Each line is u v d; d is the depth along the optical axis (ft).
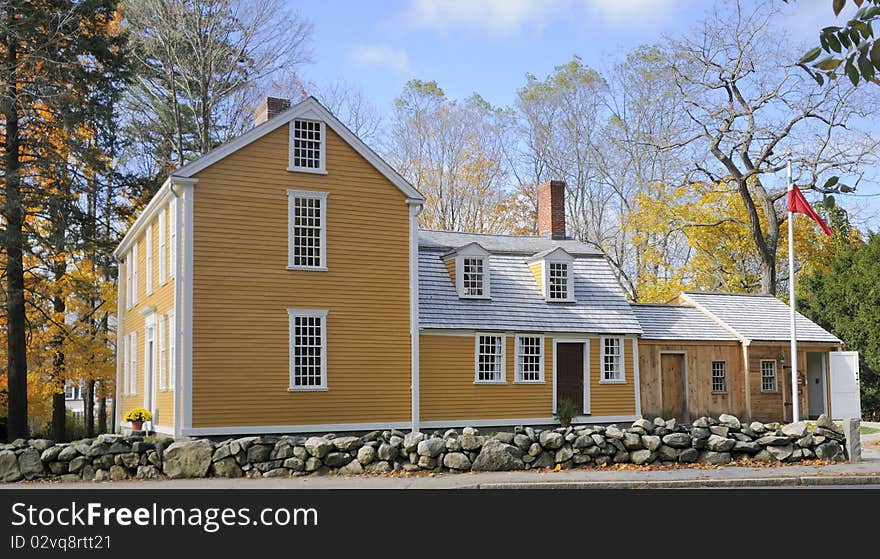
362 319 87.15
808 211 95.09
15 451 57.57
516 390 98.73
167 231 87.45
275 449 59.88
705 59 135.13
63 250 99.66
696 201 155.12
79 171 112.68
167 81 144.25
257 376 81.30
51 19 95.40
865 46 22.17
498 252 107.24
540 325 100.63
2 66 90.99
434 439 60.80
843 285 132.57
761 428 66.49
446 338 95.61
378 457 60.49
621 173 180.75
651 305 114.32
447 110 189.47
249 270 82.07
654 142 173.47
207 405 78.84
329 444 60.34
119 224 139.85
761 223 154.51
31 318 114.52
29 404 116.26
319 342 84.89
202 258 80.12
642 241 164.14
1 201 93.71
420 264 100.32
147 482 56.75
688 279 173.58
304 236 85.40
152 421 88.58
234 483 56.08
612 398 103.71
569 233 185.26
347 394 85.56
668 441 64.23
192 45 137.69
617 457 63.26
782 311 121.08
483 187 185.57
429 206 183.32
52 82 96.17
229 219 81.66
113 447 58.23
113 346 138.72
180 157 140.26
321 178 86.48
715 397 110.42
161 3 135.44
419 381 92.17
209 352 79.46
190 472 58.65
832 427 67.62
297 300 84.02
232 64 143.74
